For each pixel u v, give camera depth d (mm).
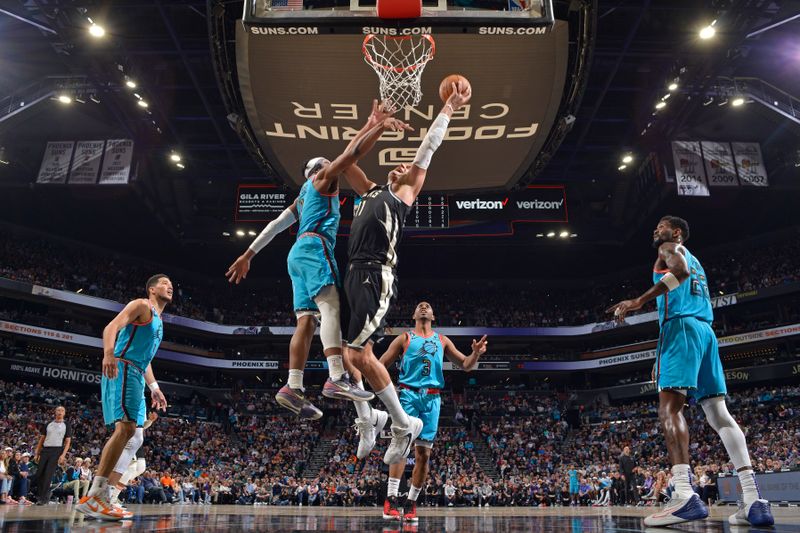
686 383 4086
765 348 34188
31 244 35750
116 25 22562
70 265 36469
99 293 34906
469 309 41812
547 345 41719
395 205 4000
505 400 37656
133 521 4098
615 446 30125
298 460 30094
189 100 27562
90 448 25625
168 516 5168
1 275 31156
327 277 4082
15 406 27219
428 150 4066
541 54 15969
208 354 38094
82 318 36000
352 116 18141
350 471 27781
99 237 37156
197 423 33219
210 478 24141
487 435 33594
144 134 29922
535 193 32594
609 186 35625
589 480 23812
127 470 6148
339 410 35188
